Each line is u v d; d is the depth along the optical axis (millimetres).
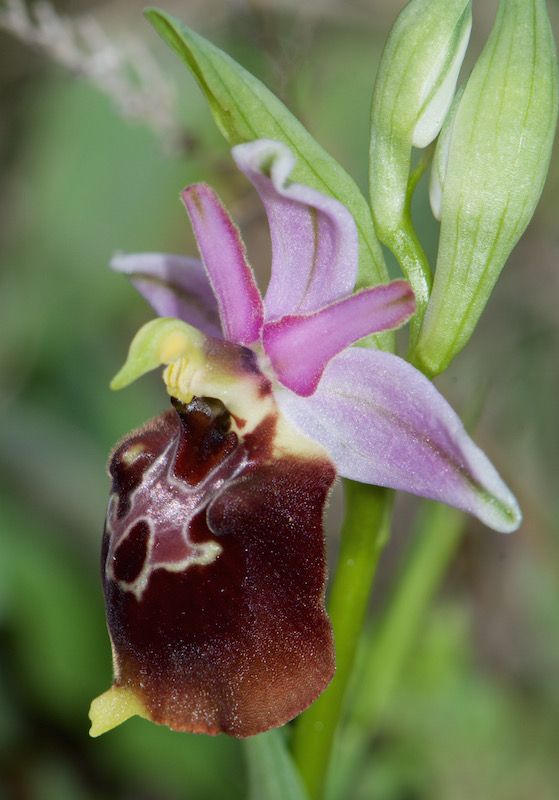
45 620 149
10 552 150
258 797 112
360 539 113
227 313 109
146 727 147
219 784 145
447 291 109
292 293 108
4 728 153
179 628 105
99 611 150
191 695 105
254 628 105
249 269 108
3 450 157
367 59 158
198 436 108
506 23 107
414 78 108
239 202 145
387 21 159
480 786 145
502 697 151
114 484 109
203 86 109
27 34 139
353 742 128
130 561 107
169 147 141
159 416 111
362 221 110
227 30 151
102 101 158
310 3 149
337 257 106
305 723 115
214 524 107
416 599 127
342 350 106
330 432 107
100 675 148
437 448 104
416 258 111
